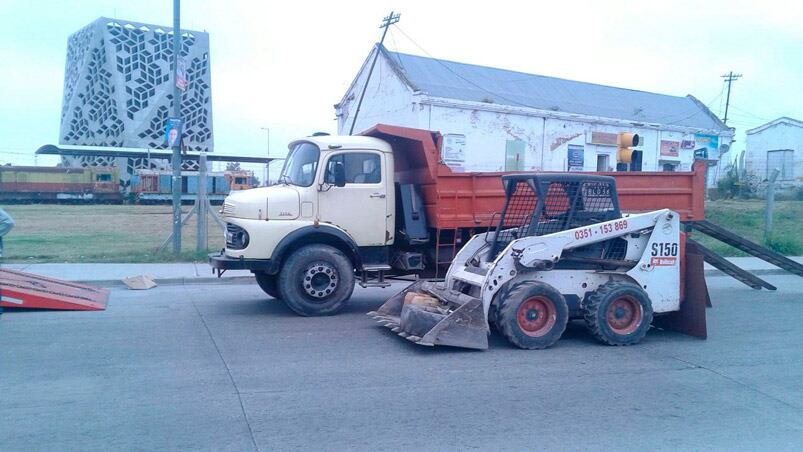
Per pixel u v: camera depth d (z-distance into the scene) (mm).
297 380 6766
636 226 8633
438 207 10695
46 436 5188
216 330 9094
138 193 57188
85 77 88188
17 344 8102
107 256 16594
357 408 5930
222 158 69125
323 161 10281
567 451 5016
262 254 9938
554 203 8719
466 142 28375
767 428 5566
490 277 8133
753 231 24141
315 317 10086
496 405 6055
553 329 8180
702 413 5918
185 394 6270
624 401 6223
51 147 62625
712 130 37531
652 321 9445
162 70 84938
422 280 10320
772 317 10602
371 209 10547
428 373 7066
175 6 16578
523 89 32812
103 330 8961
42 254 17031
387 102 30219
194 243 20828
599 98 35469
